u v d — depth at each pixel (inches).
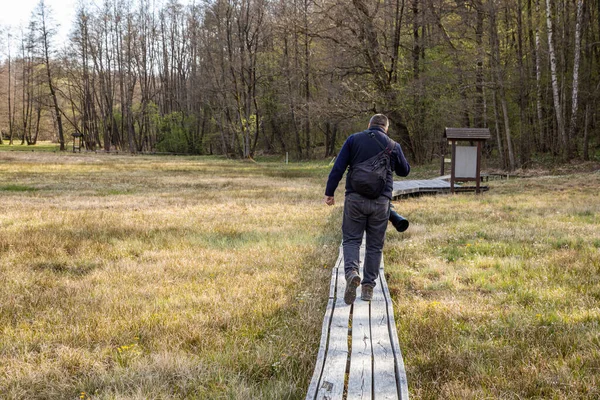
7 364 147.3
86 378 138.9
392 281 239.8
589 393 125.3
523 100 1075.9
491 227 381.1
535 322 177.3
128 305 201.3
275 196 677.3
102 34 2477.9
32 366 145.3
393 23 1328.7
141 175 1110.4
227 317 186.2
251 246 329.1
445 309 192.9
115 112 2918.3
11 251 307.3
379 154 176.4
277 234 373.7
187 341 165.8
